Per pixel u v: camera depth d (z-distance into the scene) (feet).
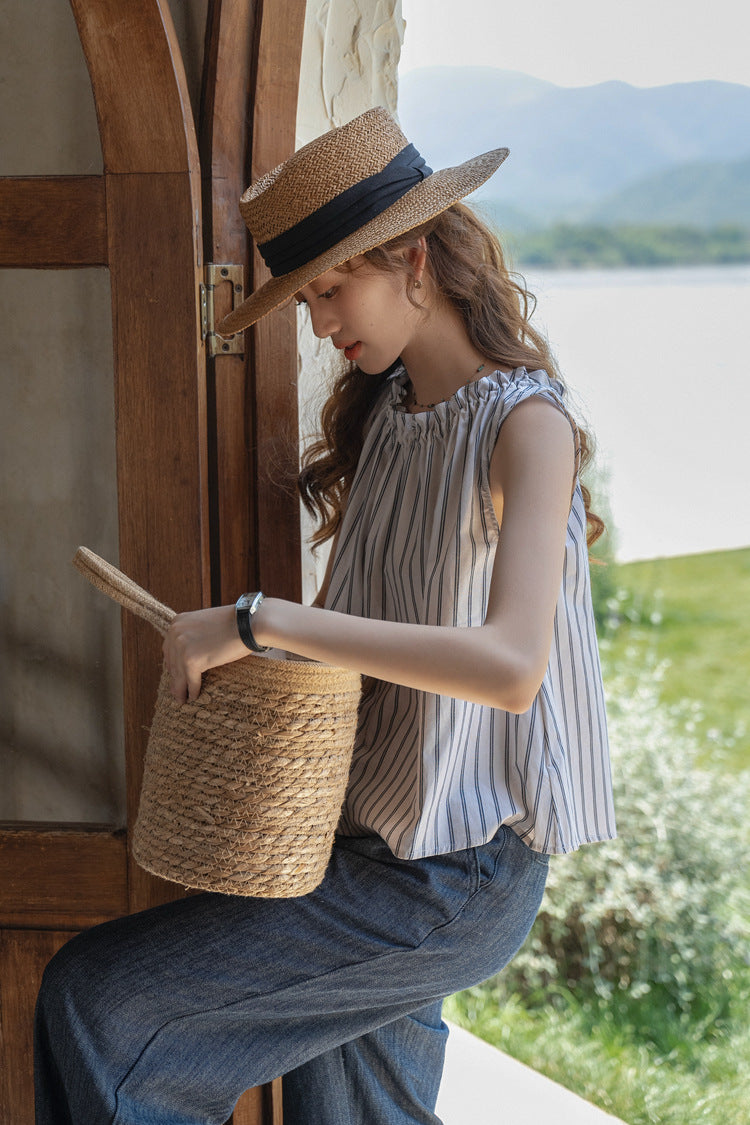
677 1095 8.84
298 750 4.38
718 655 23.16
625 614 22.49
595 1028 10.15
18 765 6.09
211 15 5.50
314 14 5.98
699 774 12.74
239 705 4.37
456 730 4.87
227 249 5.69
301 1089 5.75
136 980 4.71
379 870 4.97
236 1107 5.66
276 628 4.27
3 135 5.68
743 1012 10.25
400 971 4.89
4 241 5.59
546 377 4.87
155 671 5.71
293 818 4.42
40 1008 4.88
